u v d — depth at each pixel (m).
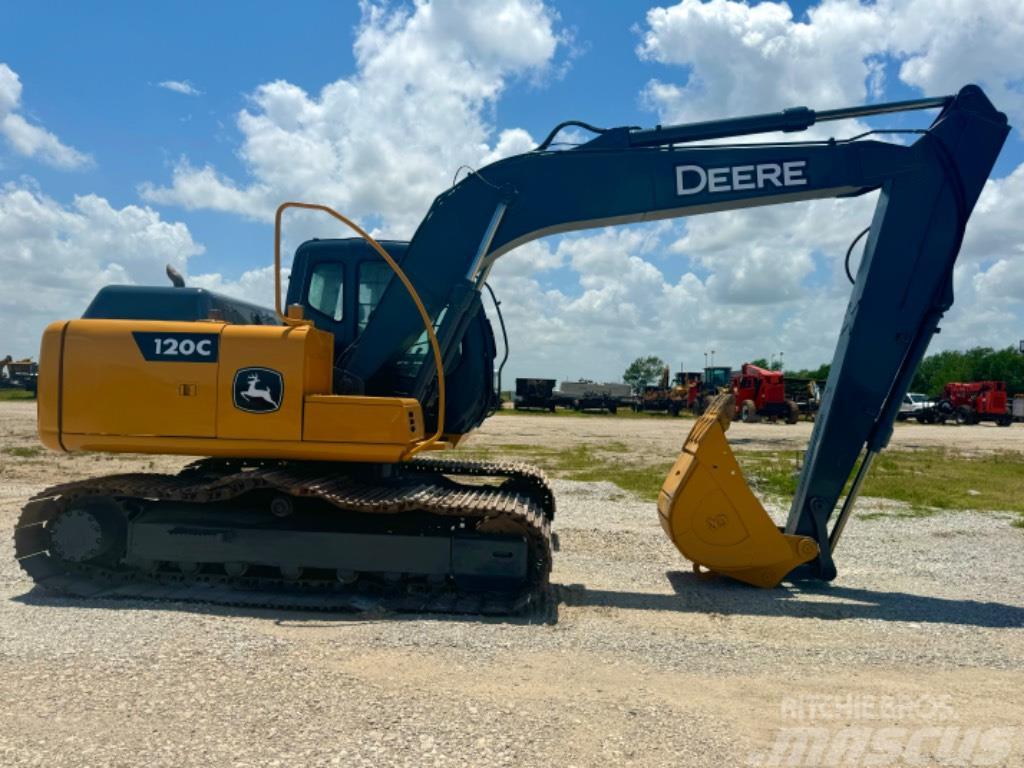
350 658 4.78
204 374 6.37
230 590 6.39
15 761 3.32
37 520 6.59
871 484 15.80
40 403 6.48
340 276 7.50
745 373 42.22
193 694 4.09
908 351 7.19
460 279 7.09
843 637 5.65
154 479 6.86
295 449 6.32
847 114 7.16
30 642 4.88
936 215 7.05
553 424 38.41
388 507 6.14
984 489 15.32
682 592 6.98
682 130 7.21
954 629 5.93
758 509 7.04
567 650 5.09
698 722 3.96
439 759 3.45
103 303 7.15
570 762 3.47
